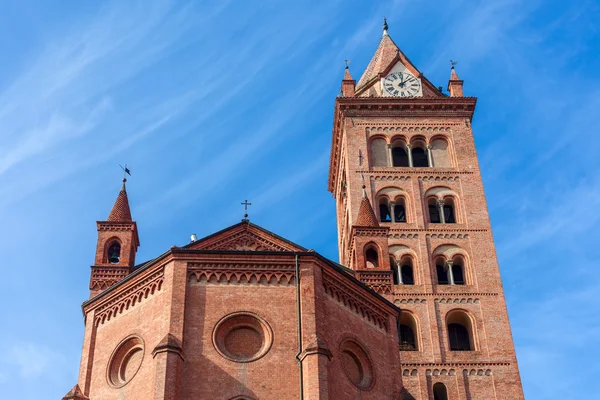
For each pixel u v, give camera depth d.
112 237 56.38
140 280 43.78
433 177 82.88
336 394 40.69
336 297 44.25
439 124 87.06
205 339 40.53
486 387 69.31
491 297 74.31
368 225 62.94
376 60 96.12
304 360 39.84
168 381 38.19
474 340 71.88
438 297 74.12
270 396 39.28
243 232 46.66
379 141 86.12
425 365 70.12
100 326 44.97
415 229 78.75
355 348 44.06
